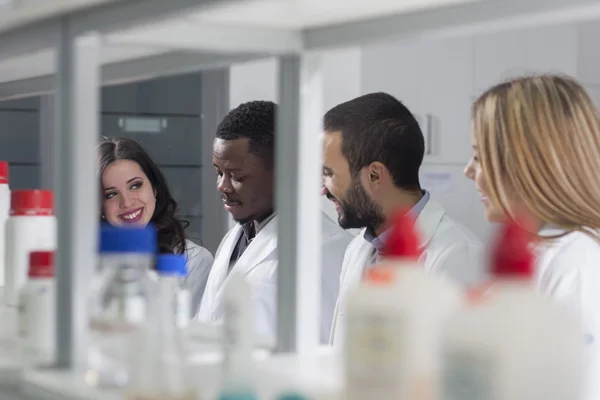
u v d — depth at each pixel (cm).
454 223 248
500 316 68
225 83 439
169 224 324
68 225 117
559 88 164
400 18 108
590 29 495
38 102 431
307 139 123
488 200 174
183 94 439
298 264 124
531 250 72
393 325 76
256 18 112
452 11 102
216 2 93
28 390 112
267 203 293
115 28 109
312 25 118
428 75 435
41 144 432
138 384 95
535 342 67
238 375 93
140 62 157
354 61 413
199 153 443
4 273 173
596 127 165
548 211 165
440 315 77
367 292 78
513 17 94
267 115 291
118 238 110
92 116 118
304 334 124
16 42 133
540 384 67
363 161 247
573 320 70
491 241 74
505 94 167
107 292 112
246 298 98
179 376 95
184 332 123
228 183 295
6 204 190
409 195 249
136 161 315
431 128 438
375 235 252
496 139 166
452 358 70
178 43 115
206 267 338
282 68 124
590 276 162
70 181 117
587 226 165
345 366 80
